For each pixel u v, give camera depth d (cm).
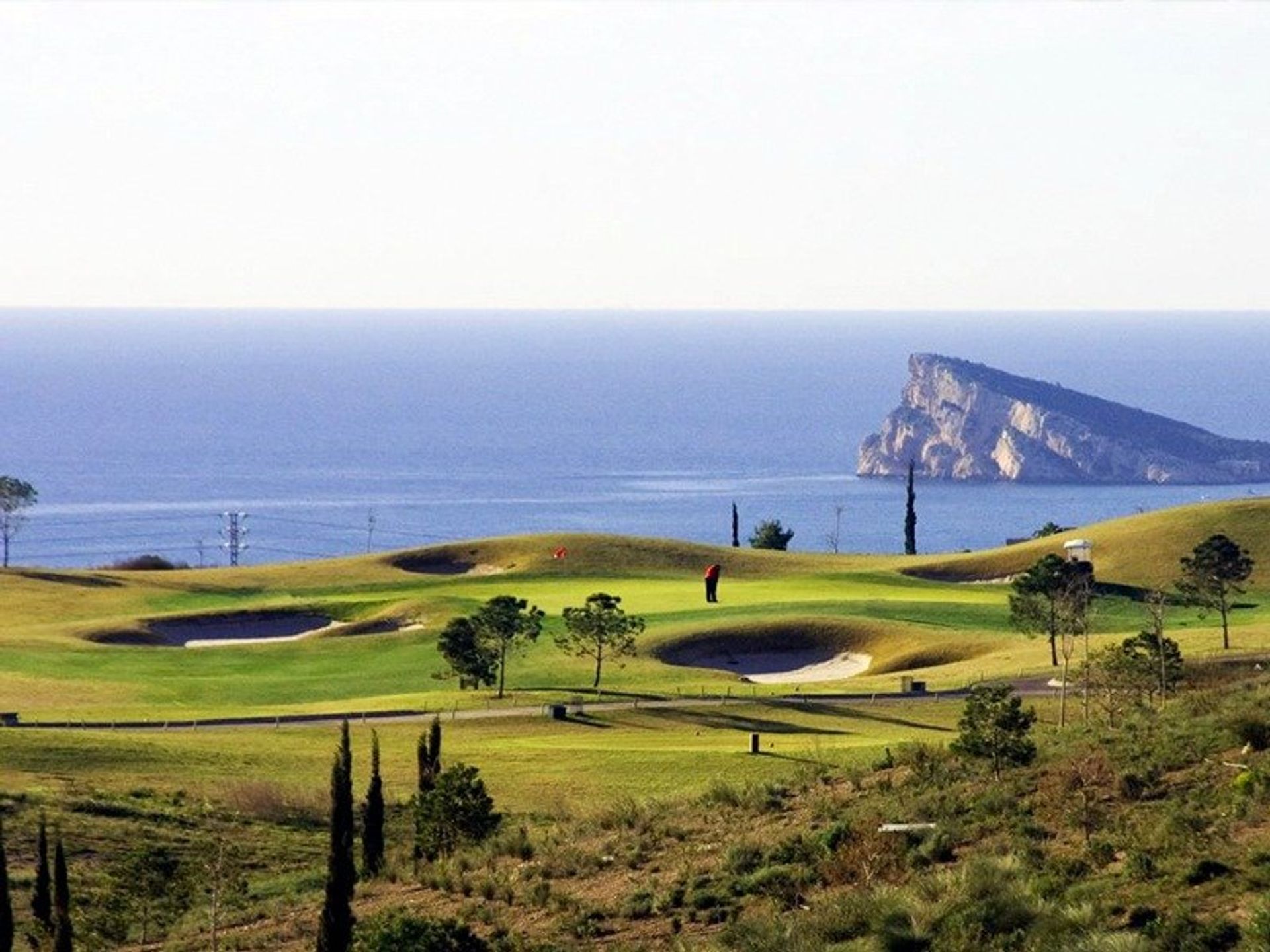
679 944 2850
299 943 3728
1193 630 10500
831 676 10531
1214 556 9950
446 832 4397
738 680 9769
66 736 6981
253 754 7006
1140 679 6350
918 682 8900
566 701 8819
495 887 3659
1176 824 2878
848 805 3781
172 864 4341
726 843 3672
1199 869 2614
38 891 4006
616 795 5934
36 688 9700
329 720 8338
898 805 3588
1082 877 2753
